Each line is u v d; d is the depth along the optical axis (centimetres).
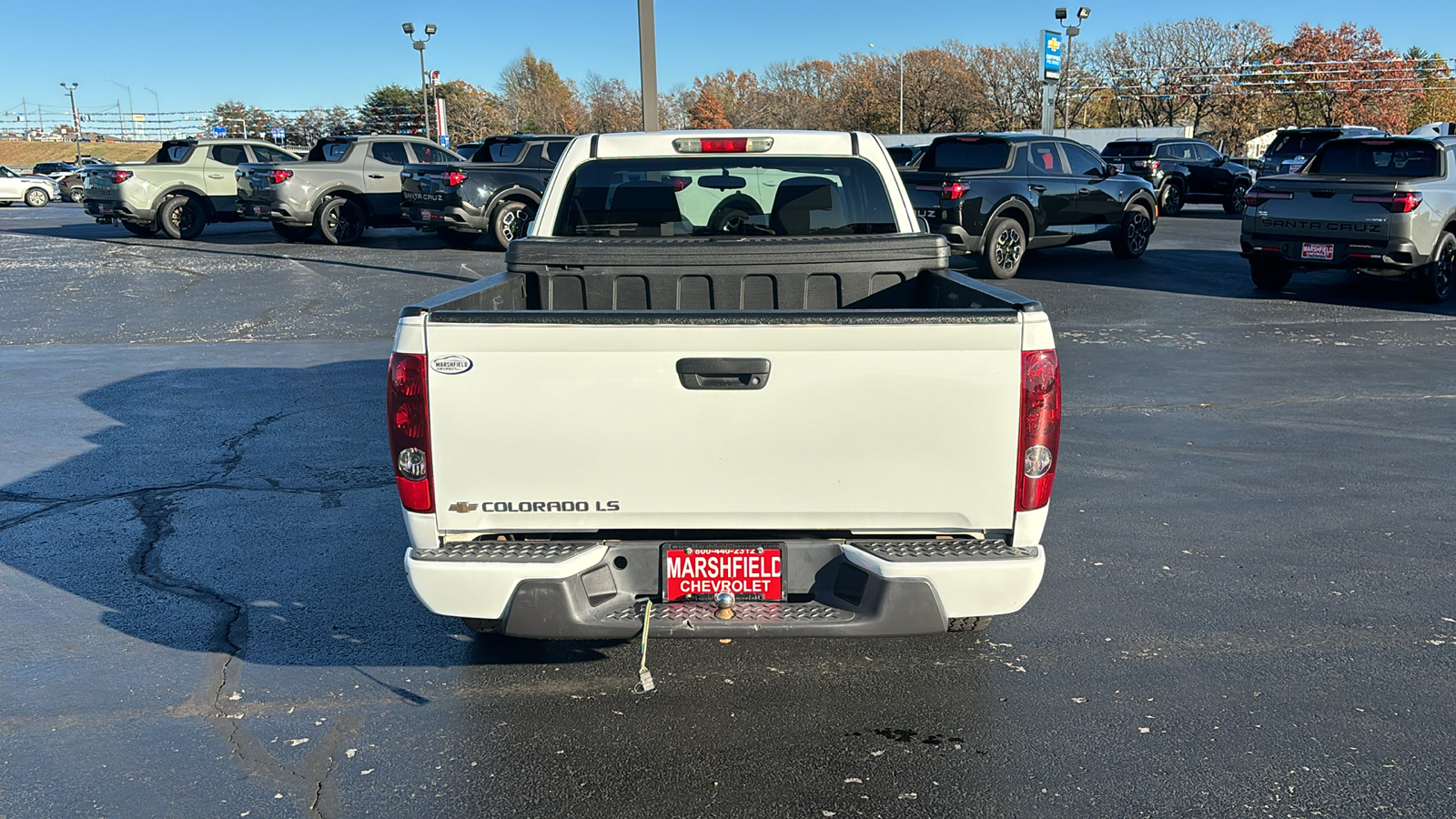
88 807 295
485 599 305
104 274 1539
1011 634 404
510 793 302
